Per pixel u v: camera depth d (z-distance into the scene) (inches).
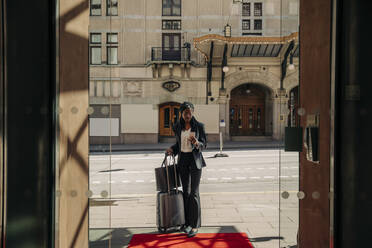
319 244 61.9
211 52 569.6
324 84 59.9
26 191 53.6
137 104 605.6
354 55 50.6
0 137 50.3
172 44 610.5
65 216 61.4
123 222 127.1
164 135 639.8
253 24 598.5
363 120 50.6
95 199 86.8
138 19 600.7
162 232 113.5
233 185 214.4
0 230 50.2
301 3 70.1
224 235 109.8
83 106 69.5
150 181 234.5
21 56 52.7
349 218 51.4
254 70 614.5
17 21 52.4
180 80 609.3
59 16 58.1
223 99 613.9
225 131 621.3
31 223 54.1
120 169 296.0
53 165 56.8
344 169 51.9
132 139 607.8
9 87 51.5
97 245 95.8
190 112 113.7
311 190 65.6
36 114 54.7
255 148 502.3
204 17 601.0
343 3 51.6
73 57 64.7
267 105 669.9
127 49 600.7
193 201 111.6
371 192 50.6
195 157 110.9
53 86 56.7
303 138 69.5
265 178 242.5
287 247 70.1
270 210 145.8
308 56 67.4
